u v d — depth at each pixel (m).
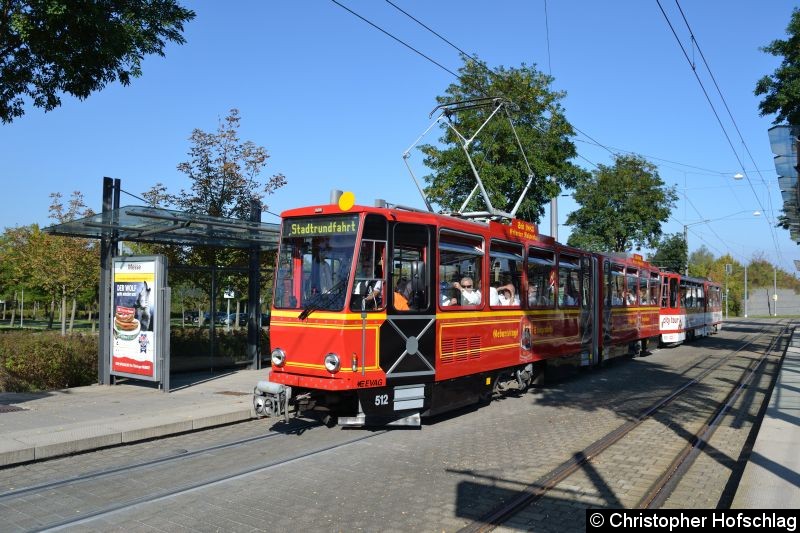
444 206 20.72
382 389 8.85
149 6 11.88
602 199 32.69
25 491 6.44
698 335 31.66
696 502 6.27
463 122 19.84
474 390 10.73
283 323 9.06
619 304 18.88
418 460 7.73
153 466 7.42
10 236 31.22
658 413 11.05
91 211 25.48
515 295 12.18
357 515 5.76
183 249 18.23
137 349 12.59
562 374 14.53
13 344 12.91
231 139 19.62
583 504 6.12
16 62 11.16
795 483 6.27
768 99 21.88
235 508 5.93
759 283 108.44
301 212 9.21
